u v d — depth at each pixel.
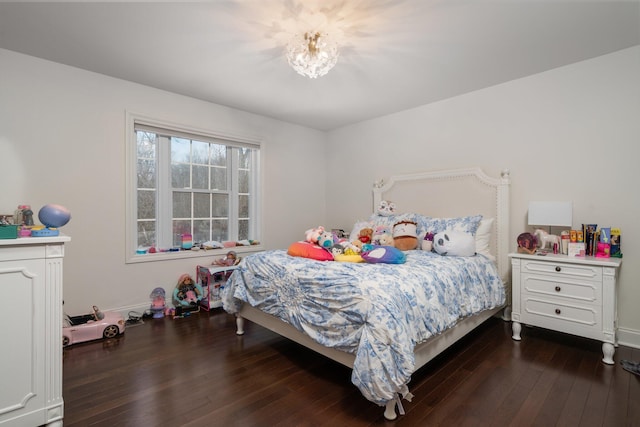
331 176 4.84
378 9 1.91
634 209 2.44
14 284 1.42
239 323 2.73
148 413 1.63
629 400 1.74
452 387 1.88
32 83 2.56
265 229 4.18
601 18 2.02
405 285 1.80
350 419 1.59
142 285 3.16
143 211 3.32
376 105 3.71
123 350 2.39
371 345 1.55
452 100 3.46
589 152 2.63
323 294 1.89
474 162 3.30
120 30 2.17
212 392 1.83
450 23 2.07
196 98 3.50
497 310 2.91
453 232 2.84
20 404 1.43
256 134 4.07
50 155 2.64
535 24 2.09
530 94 2.92
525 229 2.98
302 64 2.17
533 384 1.91
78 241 2.79
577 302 2.33
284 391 1.84
